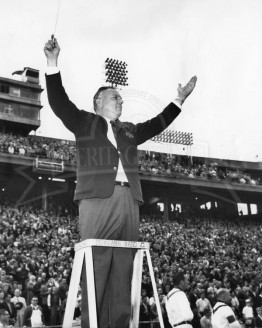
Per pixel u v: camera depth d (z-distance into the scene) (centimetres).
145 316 1341
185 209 4762
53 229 3023
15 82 4294
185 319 659
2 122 4194
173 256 2797
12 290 1493
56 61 295
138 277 310
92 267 280
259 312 1616
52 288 1433
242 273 2498
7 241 2386
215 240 3697
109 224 296
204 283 1930
